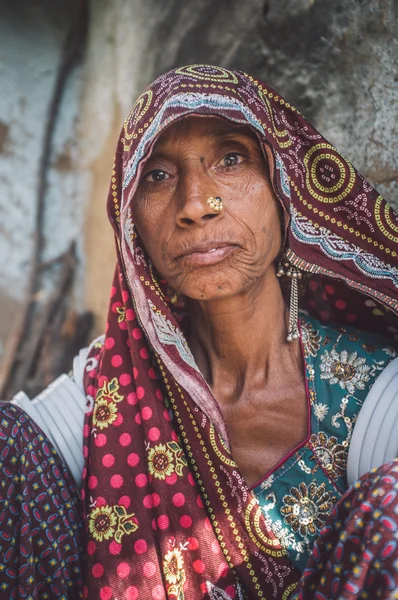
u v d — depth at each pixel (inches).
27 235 149.6
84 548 44.6
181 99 39.1
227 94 40.5
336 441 44.3
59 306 140.9
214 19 85.0
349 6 59.5
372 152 58.4
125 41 123.0
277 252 44.3
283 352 46.7
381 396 44.1
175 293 49.9
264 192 42.3
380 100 57.3
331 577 34.3
